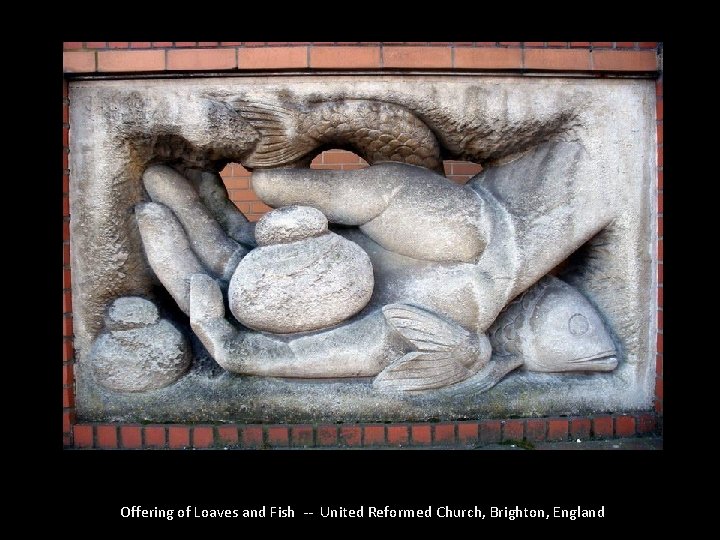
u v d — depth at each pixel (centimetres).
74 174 240
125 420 247
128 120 236
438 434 240
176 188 251
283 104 233
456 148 249
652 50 239
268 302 229
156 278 258
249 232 267
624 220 246
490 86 238
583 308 250
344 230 254
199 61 230
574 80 241
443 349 236
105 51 233
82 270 246
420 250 242
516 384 248
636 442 243
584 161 242
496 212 245
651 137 246
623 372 252
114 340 246
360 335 237
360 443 239
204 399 245
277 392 242
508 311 253
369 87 234
